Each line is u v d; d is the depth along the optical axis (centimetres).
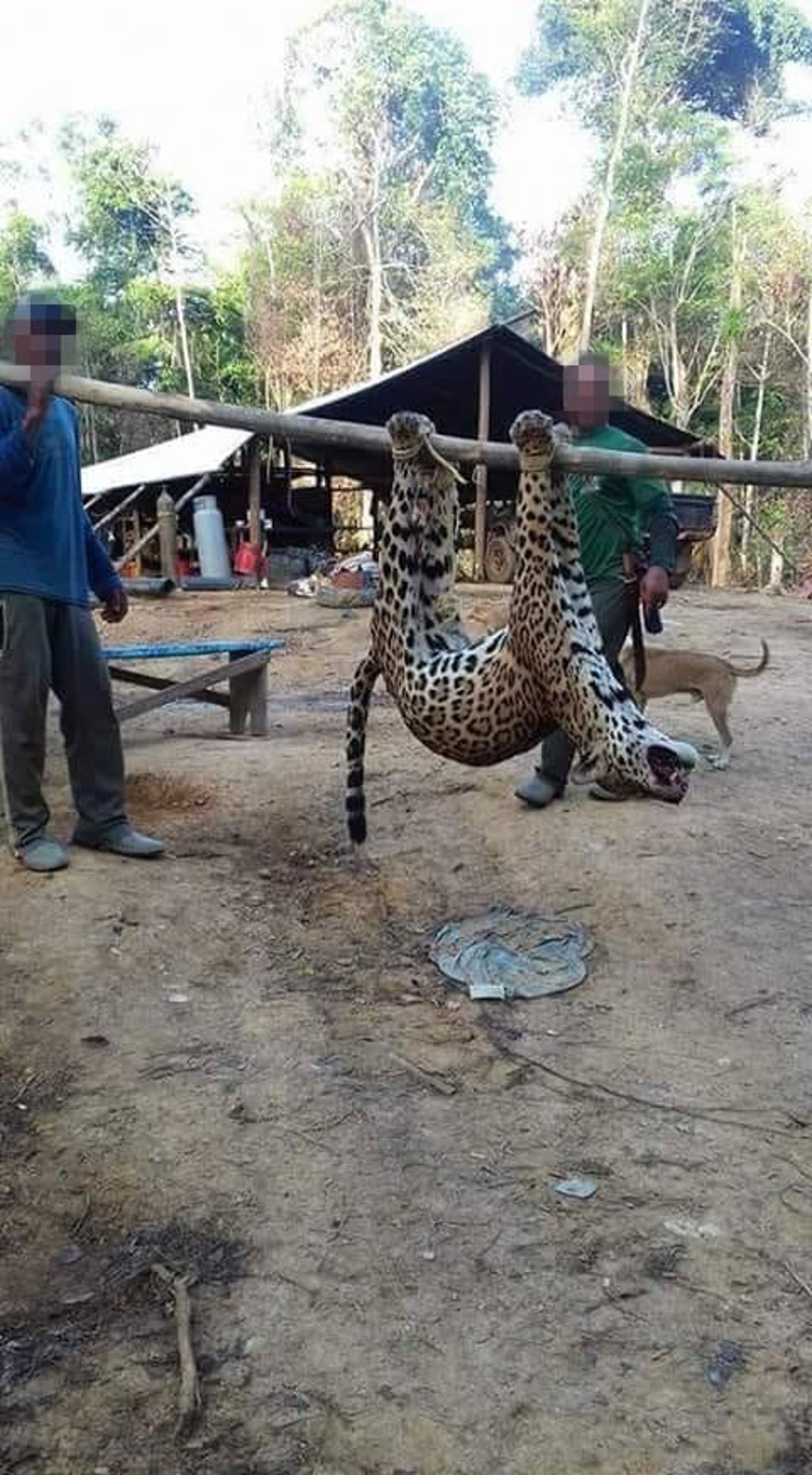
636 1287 270
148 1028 381
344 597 1584
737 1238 287
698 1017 396
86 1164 315
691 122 3641
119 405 355
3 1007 386
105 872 484
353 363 3969
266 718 842
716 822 565
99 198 4634
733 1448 228
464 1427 232
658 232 3509
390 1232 288
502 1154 321
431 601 369
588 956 439
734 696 934
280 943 450
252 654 786
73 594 476
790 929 457
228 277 4528
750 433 3459
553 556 337
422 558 364
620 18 3644
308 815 593
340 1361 248
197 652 777
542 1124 335
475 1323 259
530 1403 238
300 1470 223
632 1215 295
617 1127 333
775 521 2847
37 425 389
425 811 594
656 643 1270
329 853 545
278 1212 296
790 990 412
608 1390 241
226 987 411
